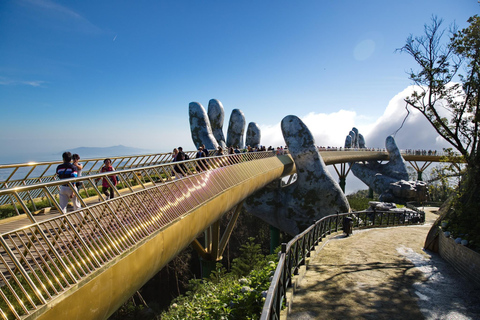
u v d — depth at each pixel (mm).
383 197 45375
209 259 21141
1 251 5852
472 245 8734
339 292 7379
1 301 4066
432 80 12289
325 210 26812
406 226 19906
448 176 12125
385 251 11398
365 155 58406
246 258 21141
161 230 7594
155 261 7484
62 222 4973
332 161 46219
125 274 6062
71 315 4621
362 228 17656
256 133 37062
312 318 6105
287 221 27828
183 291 36875
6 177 7766
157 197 8094
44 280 4777
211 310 6719
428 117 12812
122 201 6602
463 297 7254
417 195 43281
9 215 8719
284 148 36125
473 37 11398
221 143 31453
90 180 5859
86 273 5121
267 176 21984
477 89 11430
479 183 10539
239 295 6551
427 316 6332
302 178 27672
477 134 11234
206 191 11477
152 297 35875
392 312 6465
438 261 10156
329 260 10047
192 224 9820
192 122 29094
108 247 5766
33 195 9680
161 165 8758
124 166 13391
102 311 5598
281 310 6012
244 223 47219
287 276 7055
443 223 10805
